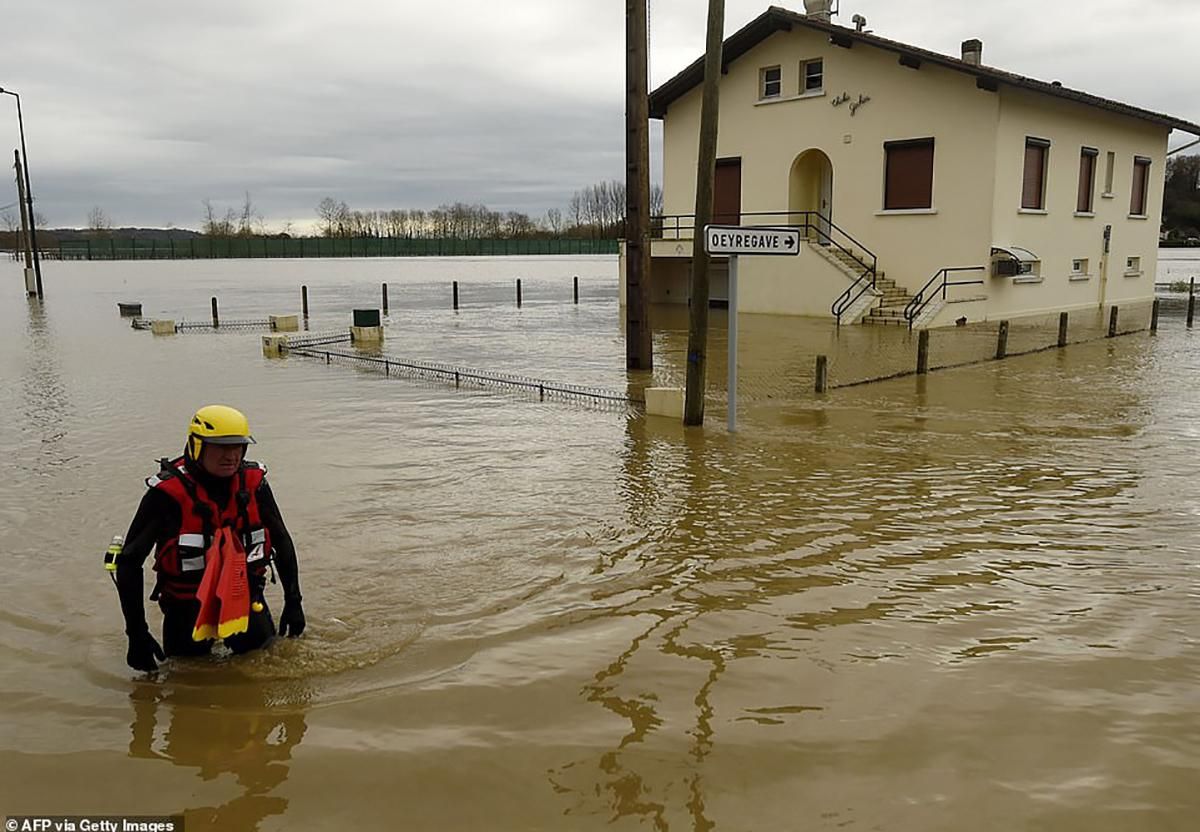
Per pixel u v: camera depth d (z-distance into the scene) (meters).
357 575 6.29
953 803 3.66
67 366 18.02
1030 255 25.58
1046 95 25.95
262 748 4.12
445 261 98.81
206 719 4.37
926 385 14.82
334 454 10.03
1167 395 13.80
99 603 5.89
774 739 4.14
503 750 4.09
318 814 3.66
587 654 5.04
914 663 4.88
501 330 25.12
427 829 3.56
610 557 6.63
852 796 3.72
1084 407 12.77
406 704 4.50
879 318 24.73
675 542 6.94
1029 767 3.91
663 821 3.58
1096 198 30.22
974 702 4.45
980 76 23.94
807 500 8.05
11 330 26.06
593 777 3.88
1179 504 7.88
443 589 6.03
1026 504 7.88
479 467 9.38
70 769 3.98
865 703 4.46
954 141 25.20
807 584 6.05
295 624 5.09
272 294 43.16
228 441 4.55
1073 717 4.30
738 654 5.02
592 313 30.97
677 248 30.95
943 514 7.61
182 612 4.81
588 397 13.57
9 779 3.91
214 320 26.75
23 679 4.80
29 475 9.26
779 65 28.62
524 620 5.50
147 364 18.30
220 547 4.73
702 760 3.99
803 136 28.28
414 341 22.31
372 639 5.23
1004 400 13.38
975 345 20.27
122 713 4.43
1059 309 29.05
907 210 26.20
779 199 29.09
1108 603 5.68
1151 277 34.84
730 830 3.52
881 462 9.49
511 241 118.56
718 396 13.77
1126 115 30.25
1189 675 4.72
